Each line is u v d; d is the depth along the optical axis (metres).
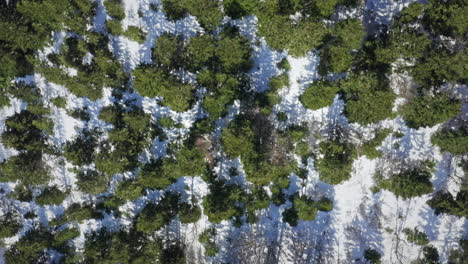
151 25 29.88
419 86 28.73
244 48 27.77
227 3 27.58
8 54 27.58
